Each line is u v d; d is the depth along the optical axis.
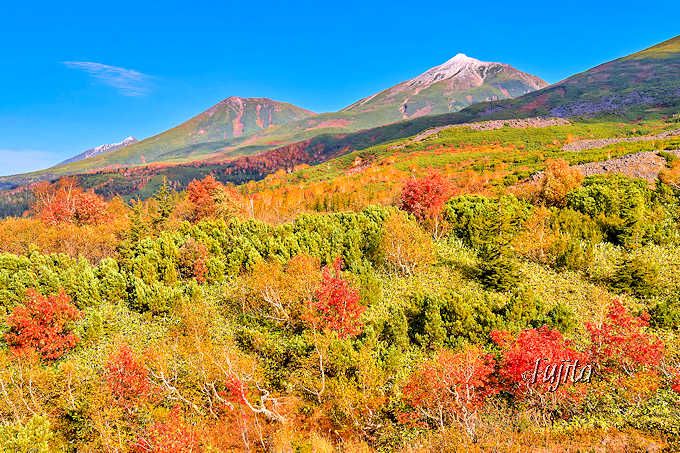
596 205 32.41
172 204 65.88
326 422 16.62
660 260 25.16
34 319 22.56
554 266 27.12
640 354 14.80
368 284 25.25
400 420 15.16
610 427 12.66
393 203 50.12
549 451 11.84
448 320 20.36
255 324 24.38
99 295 29.06
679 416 12.43
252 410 16.33
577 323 19.67
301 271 24.58
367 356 17.20
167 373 19.05
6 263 32.44
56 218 53.81
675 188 33.91
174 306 26.59
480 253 27.14
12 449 13.39
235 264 32.66
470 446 12.97
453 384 14.54
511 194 40.12
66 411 17.31
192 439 14.42
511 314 19.59
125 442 15.49
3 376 18.14
